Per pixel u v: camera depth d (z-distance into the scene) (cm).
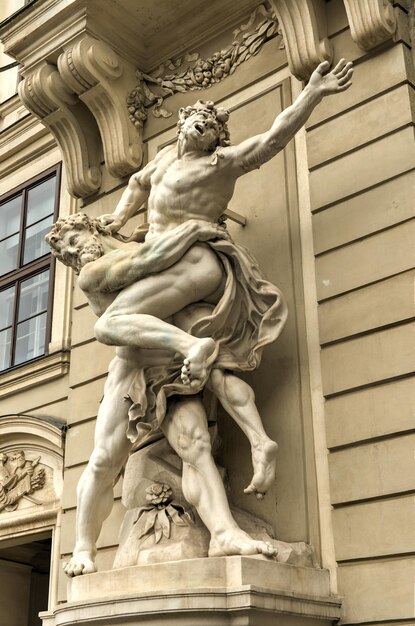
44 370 736
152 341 477
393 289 496
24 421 724
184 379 461
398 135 522
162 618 428
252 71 629
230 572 432
